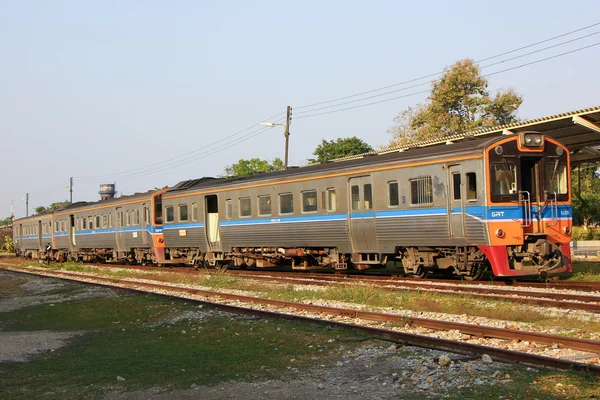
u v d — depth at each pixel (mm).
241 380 7582
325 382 7230
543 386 6371
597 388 6168
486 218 14094
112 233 33094
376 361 8078
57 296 20047
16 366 9258
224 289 18250
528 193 14531
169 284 20578
